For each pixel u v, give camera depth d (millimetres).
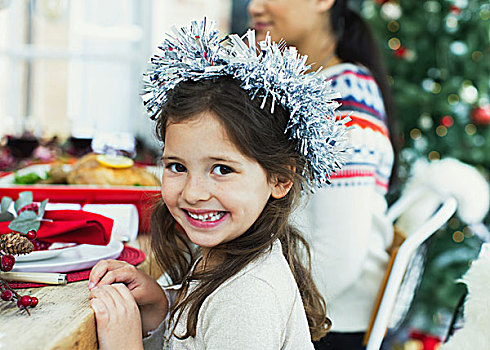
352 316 1384
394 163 1589
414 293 1487
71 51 3375
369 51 1499
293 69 827
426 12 2469
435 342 2287
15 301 792
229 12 3344
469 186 1427
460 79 2447
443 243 2412
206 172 814
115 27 3393
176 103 812
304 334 854
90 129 2084
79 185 1495
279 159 836
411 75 2525
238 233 840
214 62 827
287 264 880
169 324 897
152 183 1533
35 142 2135
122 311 783
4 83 3318
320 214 1303
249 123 805
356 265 1312
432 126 2506
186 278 904
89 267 1000
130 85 3438
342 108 1326
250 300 795
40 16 3113
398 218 1569
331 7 1469
